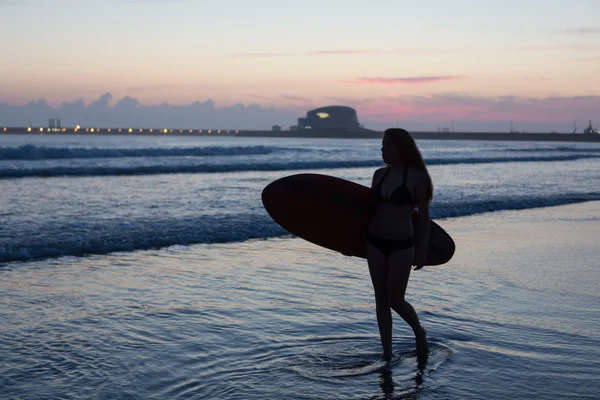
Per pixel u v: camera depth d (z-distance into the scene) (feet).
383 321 12.75
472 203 44.62
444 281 20.24
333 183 13.41
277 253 25.73
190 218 34.19
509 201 46.19
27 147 100.17
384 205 12.41
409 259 12.35
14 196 44.93
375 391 10.73
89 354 12.37
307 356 12.59
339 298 17.88
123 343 13.15
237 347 13.07
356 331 14.49
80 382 10.82
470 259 24.43
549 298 18.11
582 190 59.16
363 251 13.61
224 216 35.53
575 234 32.12
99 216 34.47
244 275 20.94
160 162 98.07
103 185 56.34
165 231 29.45
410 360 12.43
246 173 78.28
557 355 12.84
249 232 30.48
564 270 22.48
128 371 11.43
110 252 24.72
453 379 11.37
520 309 16.74
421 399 10.37
